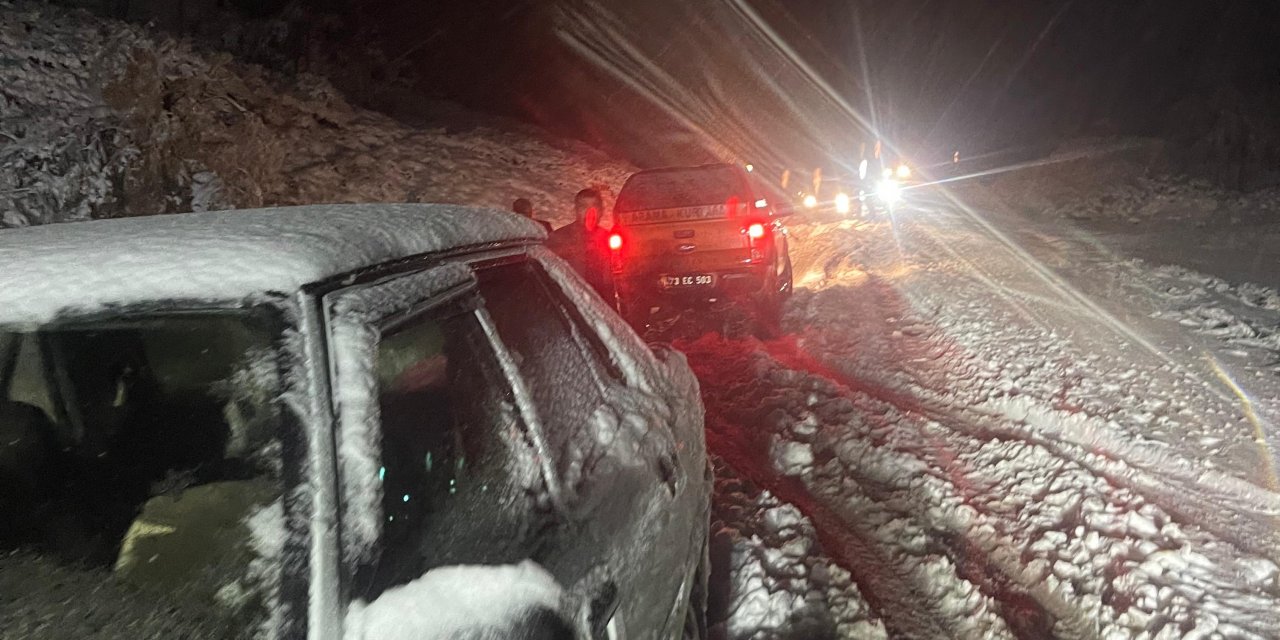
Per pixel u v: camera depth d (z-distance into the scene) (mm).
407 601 1589
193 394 1797
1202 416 5320
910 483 4691
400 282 2061
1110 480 4562
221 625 1562
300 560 1554
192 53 14492
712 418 6098
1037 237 13781
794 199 20984
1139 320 7691
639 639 2166
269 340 1757
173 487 1742
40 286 1894
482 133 19766
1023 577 3779
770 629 3439
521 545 1964
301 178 12945
